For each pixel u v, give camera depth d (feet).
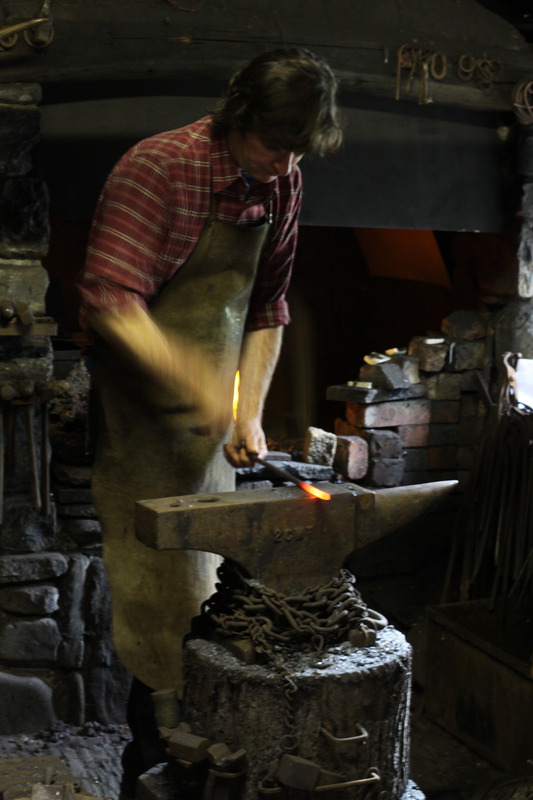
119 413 8.45
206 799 6.15
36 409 11.23
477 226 13.01
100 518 8.86
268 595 6.26
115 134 11.06
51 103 10.82
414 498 6.75
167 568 8.77
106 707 11.96
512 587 11.21
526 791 8.56
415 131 12.47
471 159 12.84
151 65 10.98
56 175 10.96
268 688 5.90
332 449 12.84
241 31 11.27
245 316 8.34
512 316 13.42
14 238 10.78
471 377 13.64
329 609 6.33
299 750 5.96
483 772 10.34
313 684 5.88
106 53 10.82
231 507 6.20
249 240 7.90
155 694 6.89
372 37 11.96
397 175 12.46
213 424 8.39
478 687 10.63
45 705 11.73
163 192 7.41
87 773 10.91
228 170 7.47
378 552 13.34
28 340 10.95
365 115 12.20
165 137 7.55
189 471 8.57
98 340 8.32
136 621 8.87
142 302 7.39
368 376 13.39
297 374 18.69
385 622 6.63
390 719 6.16
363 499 6.57
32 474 11.10
